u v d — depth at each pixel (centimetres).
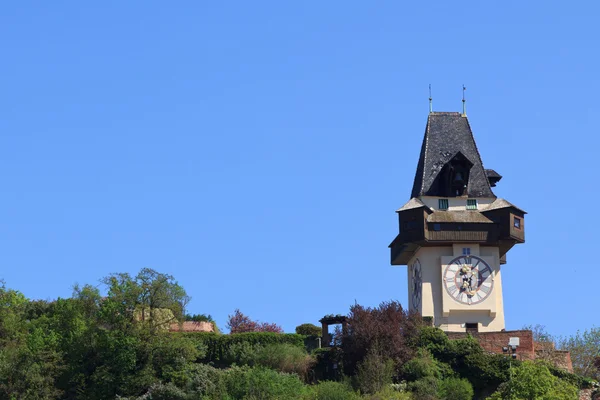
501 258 12581
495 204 12231
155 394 10450
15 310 11981
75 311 11338
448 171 12306
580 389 10819
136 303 10988
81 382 10631
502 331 11350
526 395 10256
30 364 10631
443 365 11019
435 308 11956
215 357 11338
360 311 11288
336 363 11112
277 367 11106
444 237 11994
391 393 10400
